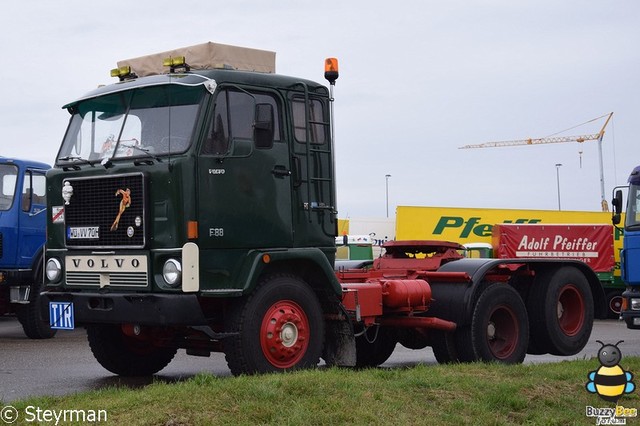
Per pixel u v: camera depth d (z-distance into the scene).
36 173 15.98
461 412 7.50
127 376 10.47
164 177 8.68
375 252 33.56
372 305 10.24
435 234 34.78
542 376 9.06
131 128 9.20
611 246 27.58
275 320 9.01
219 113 8.98
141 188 8.80
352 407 7.16
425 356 13.74
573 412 7.82
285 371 8.88
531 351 12.15
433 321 10.51
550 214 35.03
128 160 9.03
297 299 9.25
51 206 9.72
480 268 10.95
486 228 34.88
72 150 9.68
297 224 9.53
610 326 22.30
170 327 9.73
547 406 7.98
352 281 10.98
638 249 14.91
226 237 8.85
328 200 9.93
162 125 8.98
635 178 15.25
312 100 9.90
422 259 11.67
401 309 10.60
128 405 6.94
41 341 15.07
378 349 12.09
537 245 28.58
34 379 10.17
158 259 8.69
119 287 8.98
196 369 11.38
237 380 7.69
